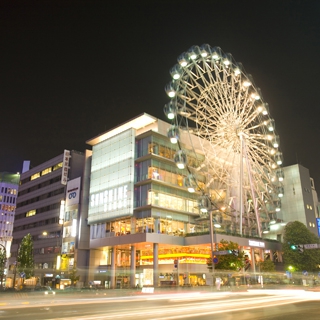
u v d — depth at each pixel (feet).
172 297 114.73
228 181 202.69
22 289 189.47
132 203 215.31
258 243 226.58
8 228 511.81
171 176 227.20
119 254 238.48
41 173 326.24
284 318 53.42
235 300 95.55
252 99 203.10
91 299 109.29
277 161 223.71
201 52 184.03
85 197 256.11
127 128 240.73
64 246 259.80
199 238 211.00
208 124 193.36
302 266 229.45
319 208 338.75
